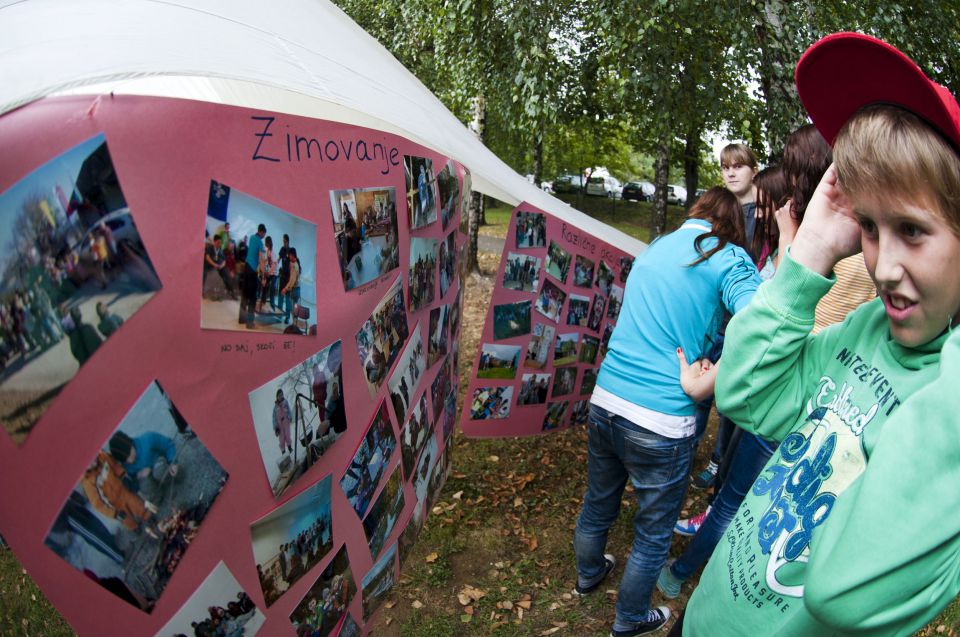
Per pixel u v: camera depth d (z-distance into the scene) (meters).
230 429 1.08
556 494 3.50
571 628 2.54
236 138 1.02
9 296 0.79
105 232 0.87
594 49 7.64
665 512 2.18
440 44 7.33
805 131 1.95
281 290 1.15
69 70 0.89
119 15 1.16
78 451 0.88
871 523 0.69
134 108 0.89
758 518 0.99
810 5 5.78
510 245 2.76
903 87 0.74
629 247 3.40
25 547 0.85
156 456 0.97
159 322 0.94
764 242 2.77
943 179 0.68
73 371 0.86
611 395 2.16
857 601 0.70
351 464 1.46
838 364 0.97
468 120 8.90
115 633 0.98
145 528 0.98
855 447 0.85
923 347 0.79
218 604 1.13
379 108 1.52
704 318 2.06
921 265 0.72
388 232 1.50
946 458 0.66
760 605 0.94
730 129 6.55
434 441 2.07
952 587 0.71
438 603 2.67
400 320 1.64
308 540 1.35
